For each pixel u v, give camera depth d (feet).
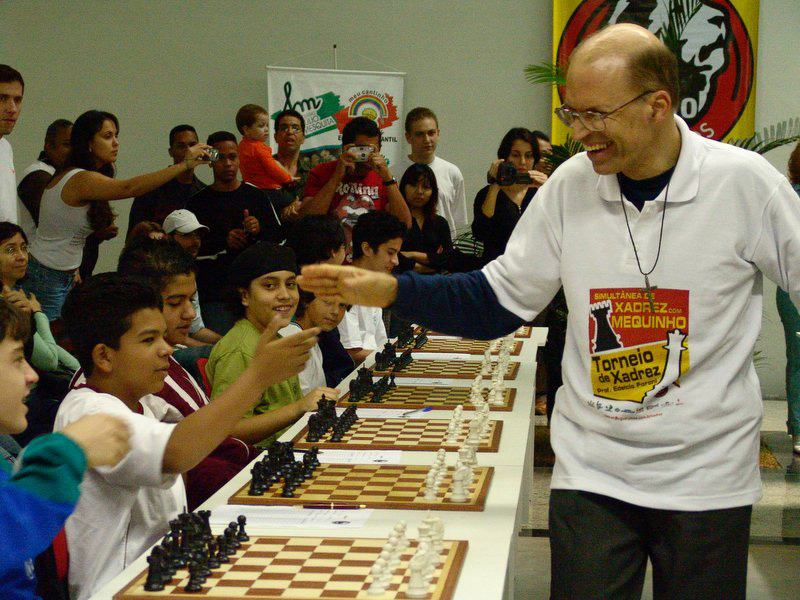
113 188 17.60
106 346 8.59
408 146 29.55
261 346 7.66
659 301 7.32
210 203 21.06
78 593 8.01
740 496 7.36
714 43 28.94
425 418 11.76
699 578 7.37
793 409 21.81
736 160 7.24
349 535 7.39
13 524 4.90
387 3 29.86
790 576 14.82
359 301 8.04
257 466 8.76
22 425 7.29
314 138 29.07
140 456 7.54
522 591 14.08
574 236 7.67
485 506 8.15
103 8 29.66
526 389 13.70
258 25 29.89
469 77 29.99
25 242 15.40
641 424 7.39
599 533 7.48
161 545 6.66
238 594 6.15
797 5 28.86
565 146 22.50
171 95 29.99
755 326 7.49
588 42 7.19
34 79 29.78
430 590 6.13
